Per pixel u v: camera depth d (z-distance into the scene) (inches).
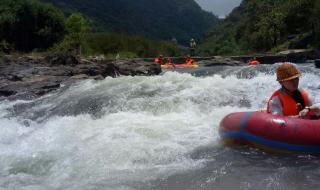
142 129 283.1
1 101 455.8
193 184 185.0
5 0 1828.2
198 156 226.4
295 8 1855.3
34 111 401.7
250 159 215.6
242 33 3189.0
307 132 213.0
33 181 201.0
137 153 231.9
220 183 183.9
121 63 763.4
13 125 352.8
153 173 201.8
